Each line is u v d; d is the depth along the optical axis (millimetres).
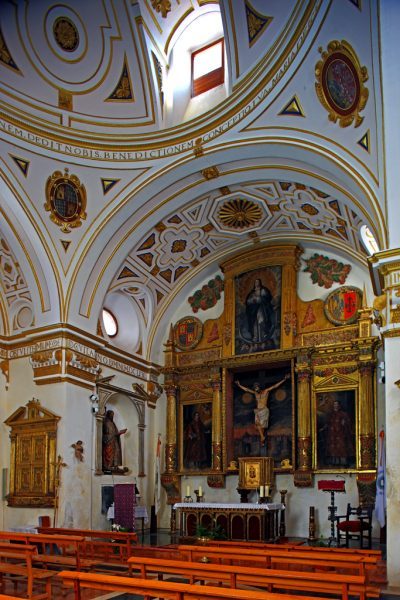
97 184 14750
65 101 13719
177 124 14195
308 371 16094
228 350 17500
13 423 15492
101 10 12820
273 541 13953
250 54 12023
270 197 15258
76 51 13203
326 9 9906
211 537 13586
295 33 10773
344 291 16266
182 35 14430
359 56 10000
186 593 5730
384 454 13016
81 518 14703
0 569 8430
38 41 12695
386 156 10312
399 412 9938
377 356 15492
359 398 15312
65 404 14820
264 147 12883
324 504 15391
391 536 9562
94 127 14086
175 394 18250
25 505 14875
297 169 13141
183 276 18516
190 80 14719
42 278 15156
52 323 15242
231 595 5492
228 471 16781
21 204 14031
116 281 16906
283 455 16281
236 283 17859
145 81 13867
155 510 17328
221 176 14391
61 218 14797
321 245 16875
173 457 17703
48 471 14617
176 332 18750
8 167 13484
